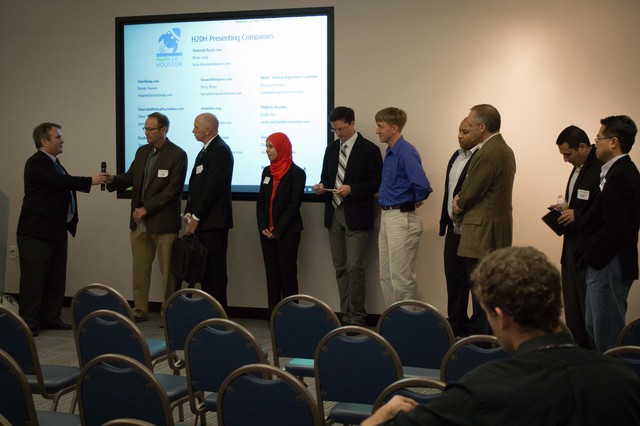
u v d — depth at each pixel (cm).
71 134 747
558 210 519
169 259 666
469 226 510
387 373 313
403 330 381
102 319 369
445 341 374
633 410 147
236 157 704
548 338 155
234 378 261
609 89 621
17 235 638
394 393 251
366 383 317
